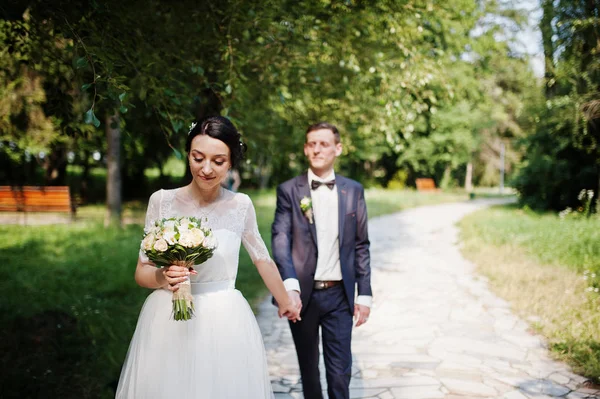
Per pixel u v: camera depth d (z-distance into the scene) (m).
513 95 26.38
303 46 4.81
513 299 5.88
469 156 31.77
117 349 4.16
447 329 4.98
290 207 2.90
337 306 2.80
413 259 8.86
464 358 4.21
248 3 3.77
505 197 30.05
